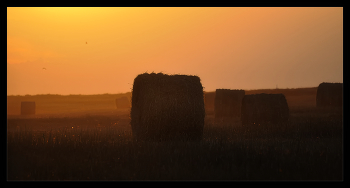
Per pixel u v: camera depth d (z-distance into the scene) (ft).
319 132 82.33
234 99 157.28
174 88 73.31
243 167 48.39
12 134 75.05
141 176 45.47
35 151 59.36
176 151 56.29
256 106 109.50
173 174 45.57
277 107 109.19
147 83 73.67
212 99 231.50
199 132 74.59
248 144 62.08
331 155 53.88
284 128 89.30
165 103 72.33
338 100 178.60
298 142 64.54
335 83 181.27
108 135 76.74
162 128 72.23
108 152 57.21
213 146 59.36
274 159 51.70
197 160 51.70
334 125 88.02
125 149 59.00
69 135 75.56
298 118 120.47
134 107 83.82
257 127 94.27
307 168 48.19
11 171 48.01
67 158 54.54
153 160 52.06
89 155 55.83
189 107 73.20
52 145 63.31
